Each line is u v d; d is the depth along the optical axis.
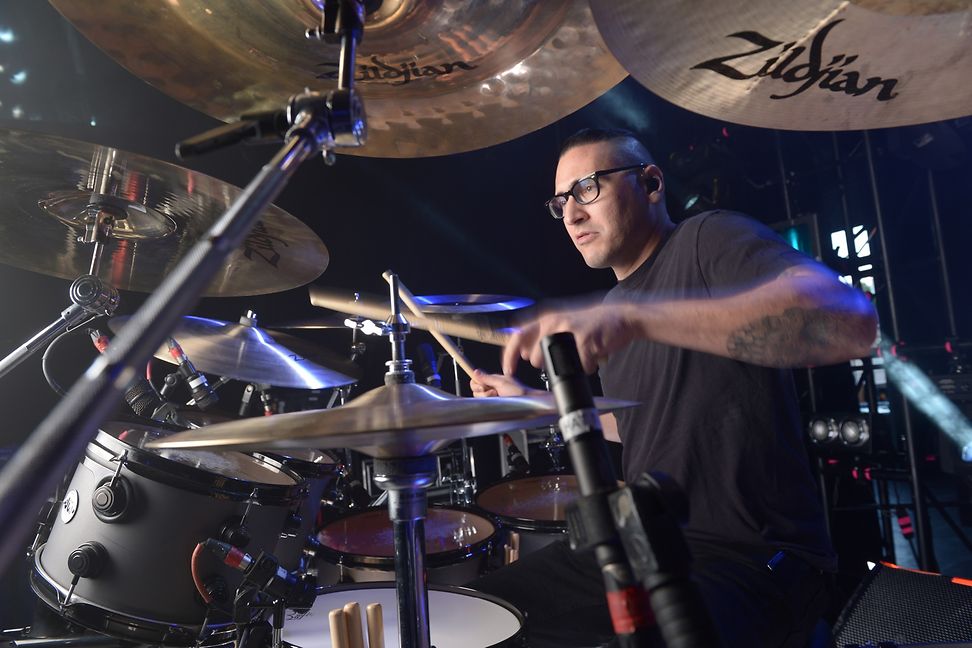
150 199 2.05
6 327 3.68
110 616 1.51
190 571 1.52
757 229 1.42
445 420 0.73
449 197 5.25
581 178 1.73
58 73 4.06
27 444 0.35
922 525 3.28
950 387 3.18
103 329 3.58
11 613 2.48
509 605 1.41
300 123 0.73
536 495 2.64
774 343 1.01
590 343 0.90
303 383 2.62
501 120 1.70
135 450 1.51
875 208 3.56
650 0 1.25
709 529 1.42
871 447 3.45
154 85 1.57
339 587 1.66
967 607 1.62
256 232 2.13
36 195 2.07
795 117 1.55
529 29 1.50
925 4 1.30
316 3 1.38
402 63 1.52
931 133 3.36
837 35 1.36
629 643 0.55
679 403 1.49
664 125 4.90
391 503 0.99
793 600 1.27
